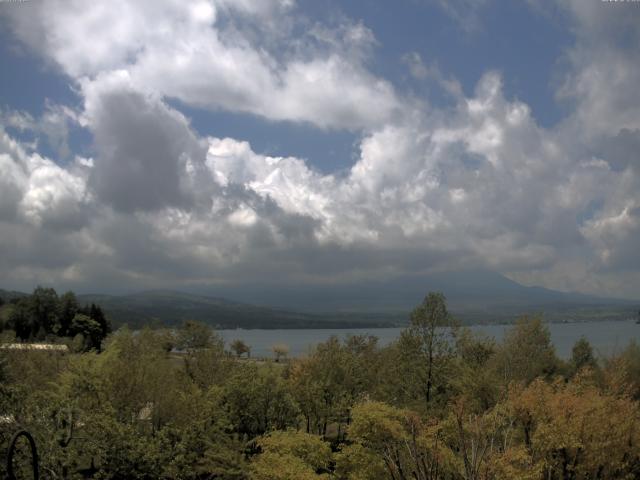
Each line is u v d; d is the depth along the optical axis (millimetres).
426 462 16297
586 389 26500
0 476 20672
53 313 106750
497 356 42562
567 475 21609
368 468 21344
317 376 42812
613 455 21766
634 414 23594
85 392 31812
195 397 33406
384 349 53406
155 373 34812
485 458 15828
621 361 37531
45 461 22734
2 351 34094
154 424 33125
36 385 35625
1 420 22453
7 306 108562
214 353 47375
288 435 26484
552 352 45906
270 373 37812
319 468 26344
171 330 67625
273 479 22875
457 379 35000
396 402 35562
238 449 29484
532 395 23031
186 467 28188
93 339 103500
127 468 27109
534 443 20688
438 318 36844
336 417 39812
